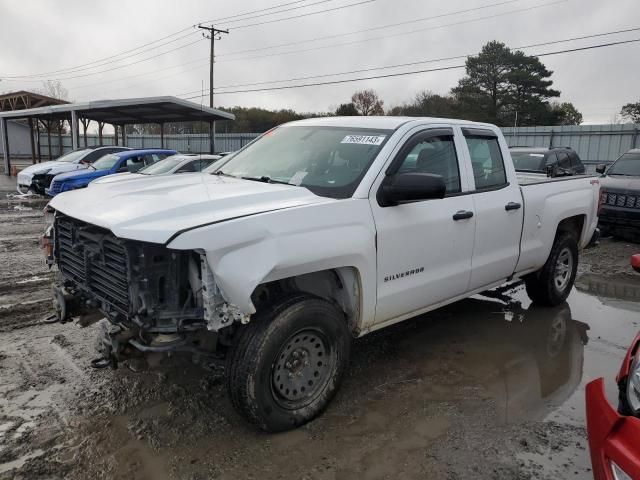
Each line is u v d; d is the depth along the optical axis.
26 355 4.55
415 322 5.66
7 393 3.90
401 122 4.34
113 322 3.31
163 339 3.13
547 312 6.10
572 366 4.68
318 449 3.34
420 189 3.66
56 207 3.83
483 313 6.00
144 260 2.97
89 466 3.12
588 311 6.17
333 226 3.47
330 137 4.41
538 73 52.84
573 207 5.97
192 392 3.98
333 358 3.65
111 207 3.35
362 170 3.87
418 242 4.10
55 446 3.29
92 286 3.50
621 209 10.07
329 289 3.83
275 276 3.18
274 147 4.69
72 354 4.59
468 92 54.09
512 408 3.92
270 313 3.27
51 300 6.03
